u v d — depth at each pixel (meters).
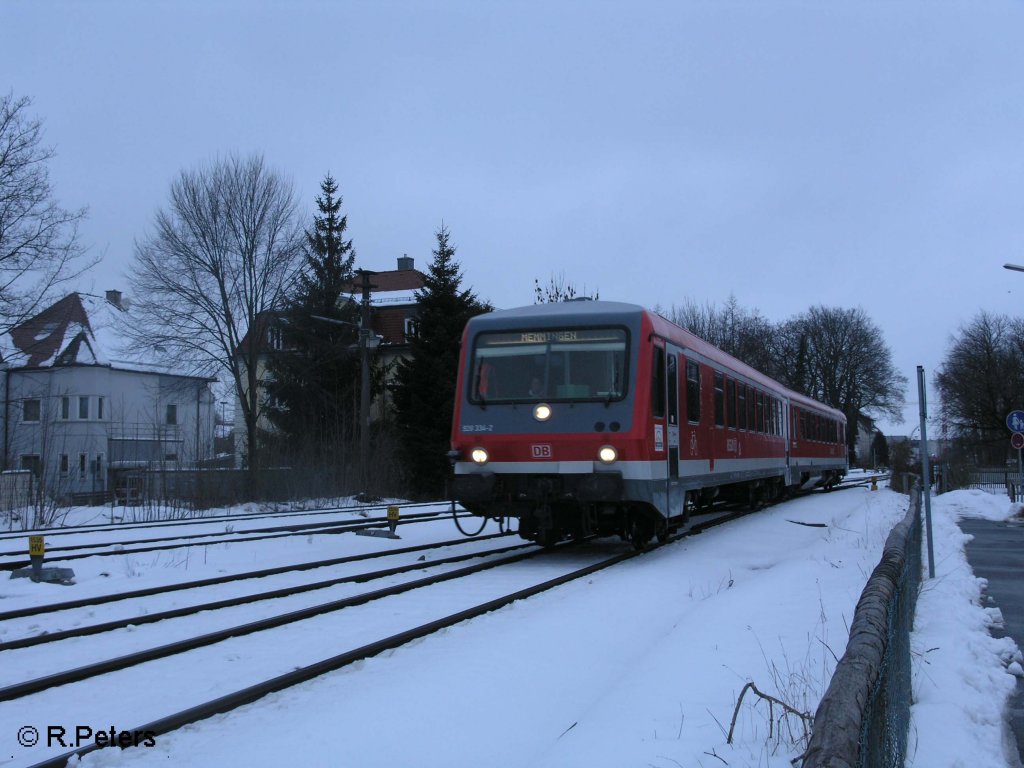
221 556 13.72
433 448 37.38
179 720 5.13
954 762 4.18
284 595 9.83
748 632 7.10
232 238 34.62
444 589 10.02
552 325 12.20
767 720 4.77
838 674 3.20
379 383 43.72
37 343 26.53
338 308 42.00
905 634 5.23
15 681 6.25
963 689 5.45
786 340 73.31
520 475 11.98
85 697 5.83
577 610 8.55
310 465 30.69
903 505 25.16
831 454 32.34
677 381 13.20
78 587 10.70
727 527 17.27
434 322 39.44
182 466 28.22
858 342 71.94
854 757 2.56
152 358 34.84
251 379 35.12
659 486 12.01
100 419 43.31
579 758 4.35
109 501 31.06
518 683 6.02
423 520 21.20
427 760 4.61
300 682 6.04
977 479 39.69
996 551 13.92
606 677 6.32
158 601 9.52
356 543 15.66
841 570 10.30
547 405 11.91
